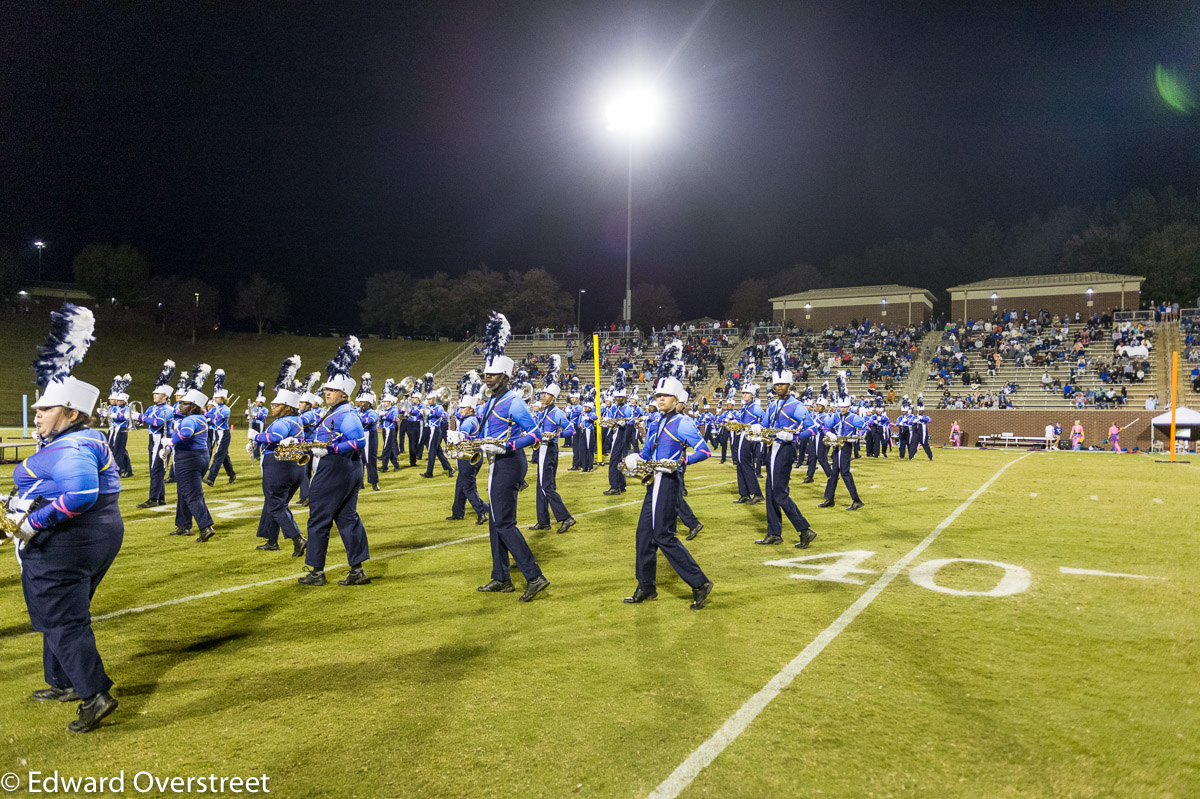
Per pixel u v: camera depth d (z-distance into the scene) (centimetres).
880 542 848
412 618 544
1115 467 2000
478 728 362
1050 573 690
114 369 4928
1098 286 4084
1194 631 514
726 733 355
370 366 4975
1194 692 407
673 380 587
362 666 446
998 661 454
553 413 938
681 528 947
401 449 2025
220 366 5184
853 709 383
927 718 373
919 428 2317
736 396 2564
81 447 374
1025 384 3366
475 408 1072
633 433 1606
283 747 345
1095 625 528
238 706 390
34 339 5100
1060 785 309
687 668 441
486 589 621
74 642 366
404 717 375
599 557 761
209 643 490
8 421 3594
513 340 4834
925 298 4469
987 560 748
